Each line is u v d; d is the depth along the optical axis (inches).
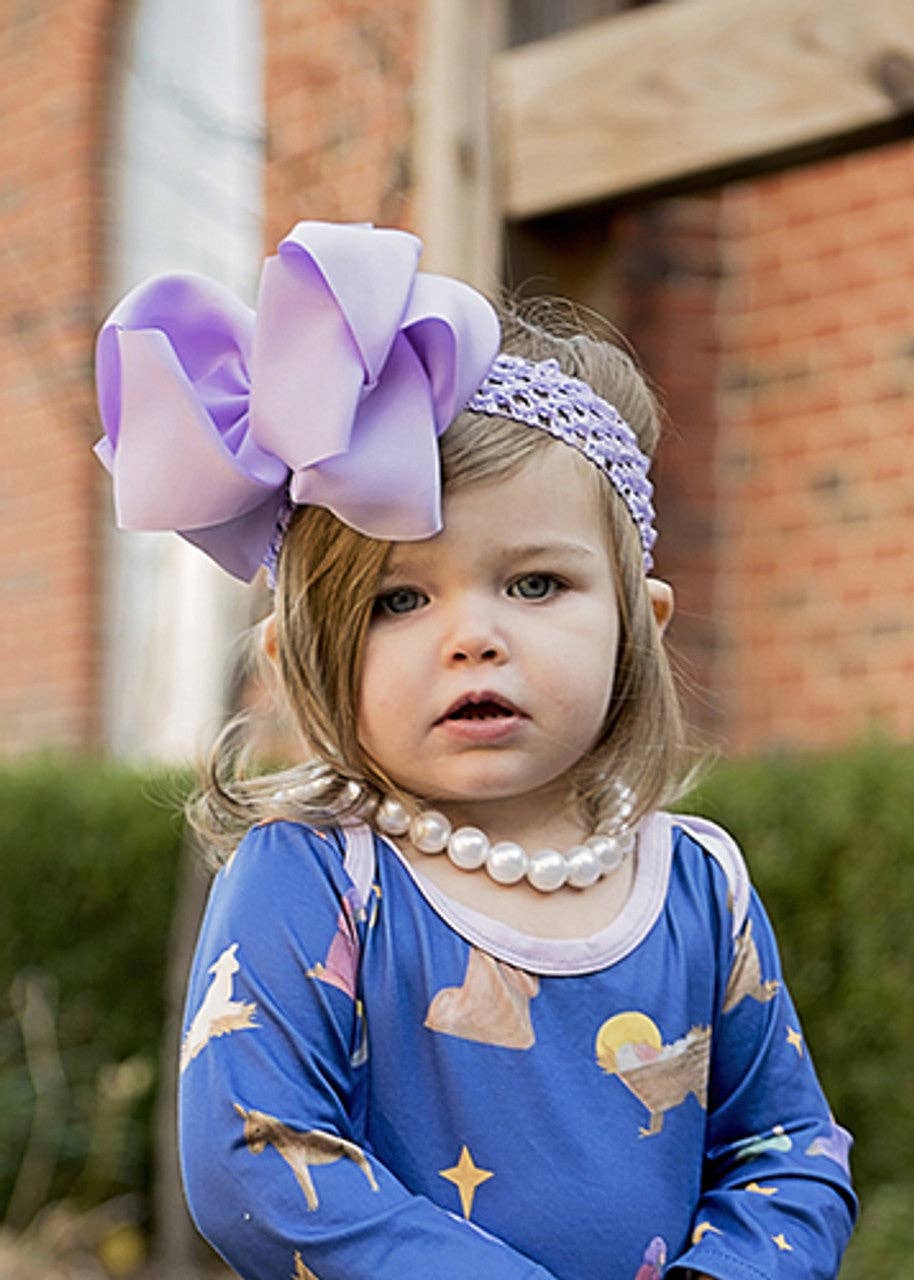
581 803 80.7
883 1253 173.2
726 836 85.5
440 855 78.1
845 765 185.0
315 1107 72.0
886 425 246.4
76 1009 233.0
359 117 209.0
